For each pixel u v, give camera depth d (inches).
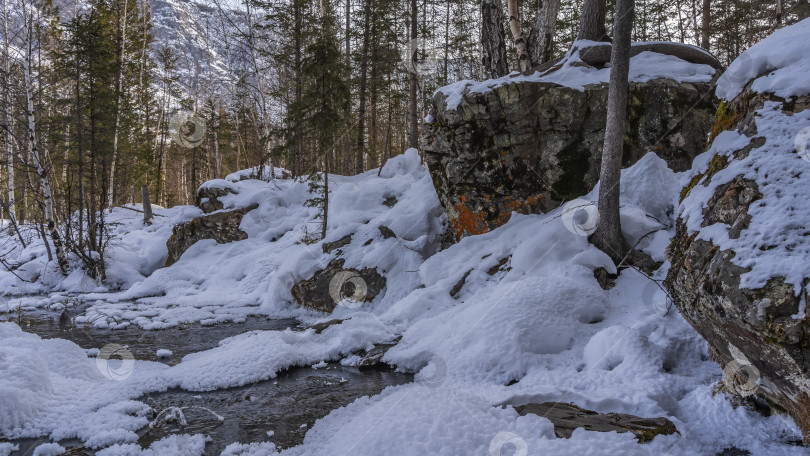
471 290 316.5
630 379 189.3
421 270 357.7
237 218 648.4
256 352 271.7
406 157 660.1
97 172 671.1
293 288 423.2
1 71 593.0
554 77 359.9
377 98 932.6
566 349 234.1
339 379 246.1
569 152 348.2
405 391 179.6
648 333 221.1
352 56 855.7
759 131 158.9
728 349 145.8
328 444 161.3
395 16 872.3
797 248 122.8
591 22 388.8
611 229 280.7
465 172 379.6
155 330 366.6
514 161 361.4
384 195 546.3
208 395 223.9
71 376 233.1
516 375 217.6
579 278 265.1
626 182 321.4
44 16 628.4
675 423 157.6
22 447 168.4
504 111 357.7
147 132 1120.8
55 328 377.4
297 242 542.0
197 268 585.0
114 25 1010.7
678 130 330.3
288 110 533.6
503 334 236.7
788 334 112.5
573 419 161.2
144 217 823.7
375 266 393.7
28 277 620.4
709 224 156.5
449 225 414.3
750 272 126.2
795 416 135.2
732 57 772.6
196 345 319.9
